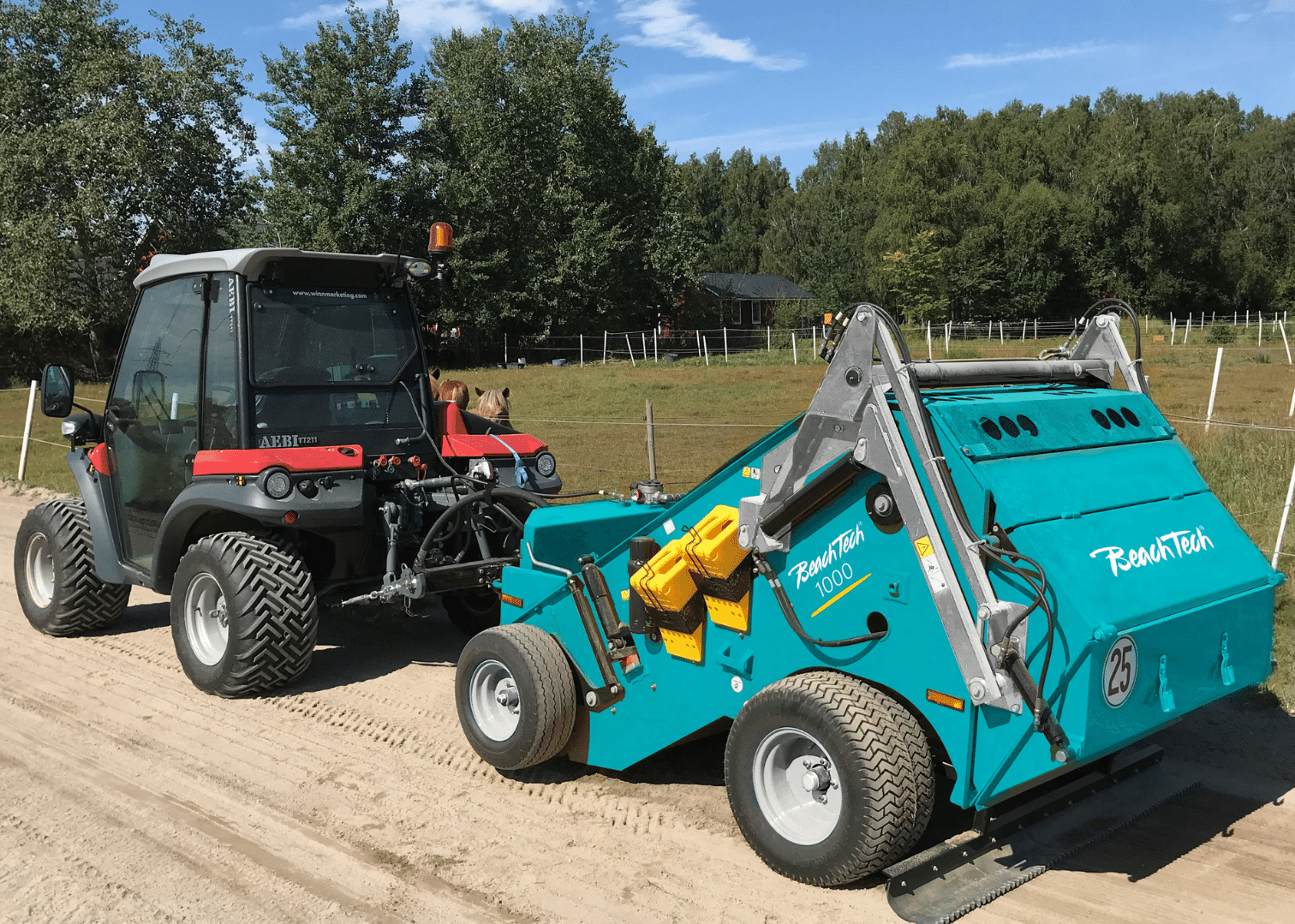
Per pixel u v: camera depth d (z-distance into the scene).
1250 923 3.34
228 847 3.91
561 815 4.20
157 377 6.07
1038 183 66.88
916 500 3.26
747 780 3.72
